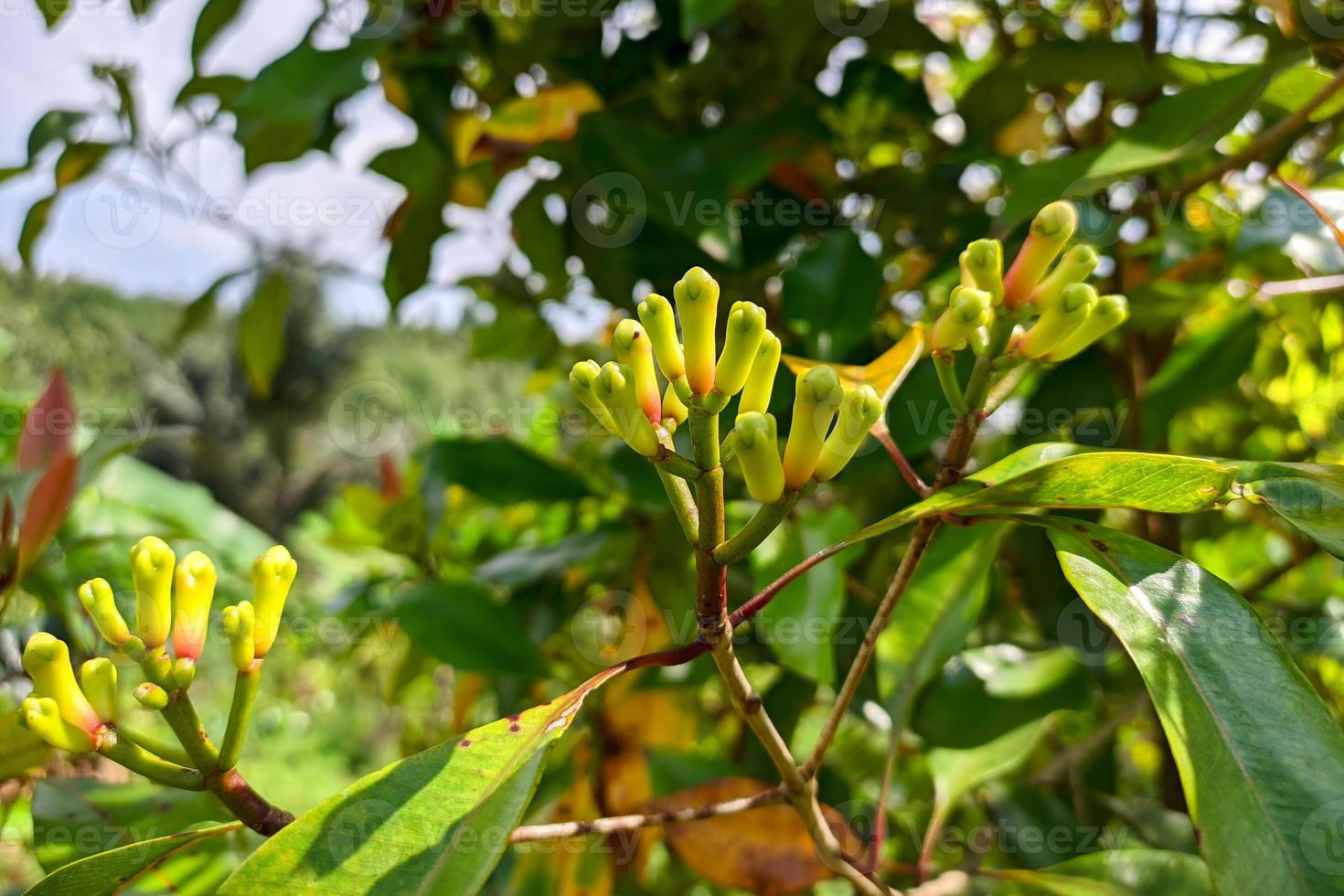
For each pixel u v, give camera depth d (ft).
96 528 1.38
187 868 0.84
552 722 0.62
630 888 1.22
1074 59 1.17
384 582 1.65
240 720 0.61
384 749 4.51
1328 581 1.52
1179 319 1.16
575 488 1.32
